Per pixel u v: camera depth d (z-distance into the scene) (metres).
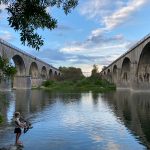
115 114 38.25
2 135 22.95
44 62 177.00
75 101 61.75
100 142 20.95
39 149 18.81
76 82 155.25
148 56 95.38
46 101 61.12
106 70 178.25
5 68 13.45
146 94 89.38
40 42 12.21
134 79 102.38
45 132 24.62
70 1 12.35
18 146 19.52
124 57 122.06
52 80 169.62
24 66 129.38
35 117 34.59
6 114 36.78
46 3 11.93
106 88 137.00
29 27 12.09
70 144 20.23
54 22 12.26
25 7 11.35
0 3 11.41
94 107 48.19
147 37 84.69
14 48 109.06
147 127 27.56
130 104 54.25
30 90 123.94
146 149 19.08
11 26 11.60
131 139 22.08
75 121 31.52
